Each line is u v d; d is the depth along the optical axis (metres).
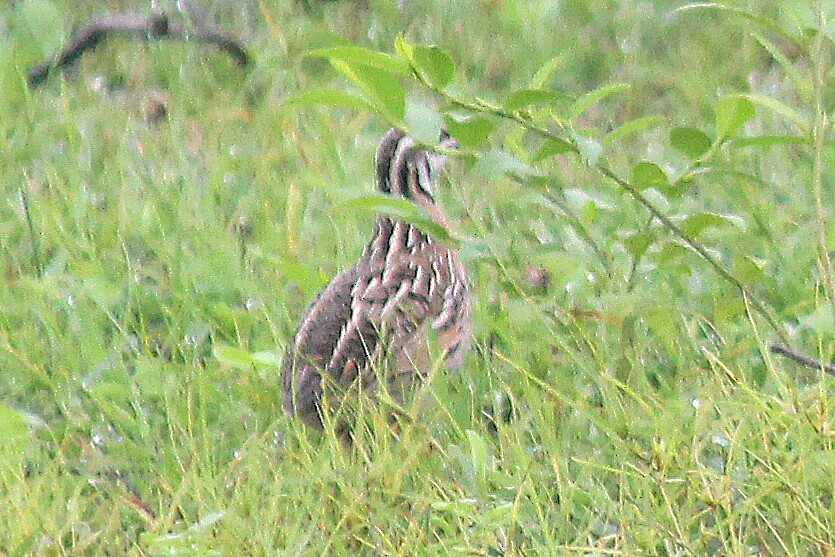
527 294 10.95
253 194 13.62
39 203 13.34
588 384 10.63
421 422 10.16
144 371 10.80
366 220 13.09
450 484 9.38
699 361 10.62
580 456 9.74
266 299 11.94
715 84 15.44
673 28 16.61
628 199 12.66
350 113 14.99
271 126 14.64
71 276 12.13
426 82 8.93
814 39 9.16
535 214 13.05
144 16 15.91
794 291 11.50
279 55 15.64
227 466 9.92
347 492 9.22
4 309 11.93
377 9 16.91
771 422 9.22
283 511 9.34
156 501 9.79
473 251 9.73
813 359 9.77
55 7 15.73
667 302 10.27
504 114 9.05
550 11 16.62
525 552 8.74
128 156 13.88
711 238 11.91
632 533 8.68
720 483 8.84
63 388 11.04
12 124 14.62
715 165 9.59
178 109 15.18
